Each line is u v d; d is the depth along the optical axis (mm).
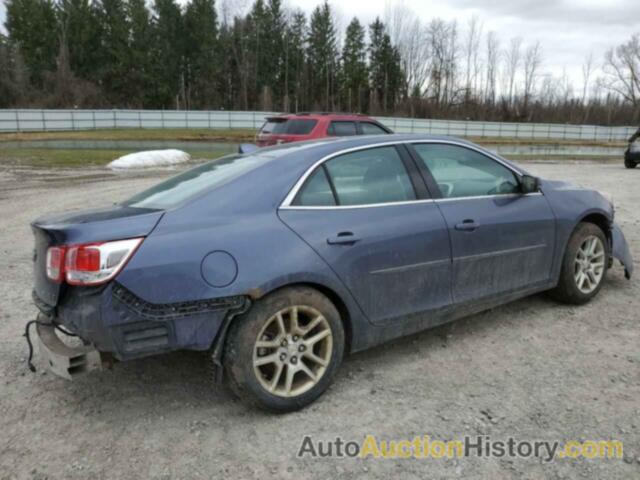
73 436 2967
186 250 2842
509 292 4191
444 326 4426
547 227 4379
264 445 2846
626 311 4641
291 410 3148
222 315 2916
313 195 3330
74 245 2742
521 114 64312
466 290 3900
